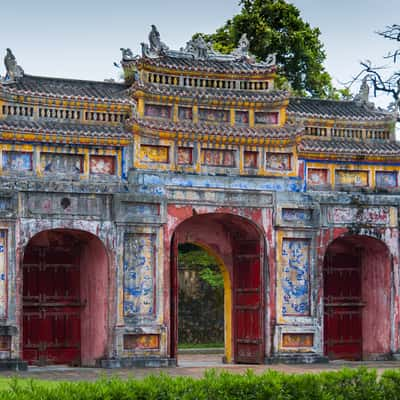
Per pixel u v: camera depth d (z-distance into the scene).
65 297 40.16
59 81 40.06
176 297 39.41
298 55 61.19
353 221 42.00
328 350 43.53
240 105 40.81
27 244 39.12
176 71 40.28
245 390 23.56
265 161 40.97
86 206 38.06
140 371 36.59
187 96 40.06
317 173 42.12
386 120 43.66
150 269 38.91
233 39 60.59
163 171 39.38
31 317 39.62
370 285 43.75
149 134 39.19
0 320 36.34
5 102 38.00
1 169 37.16
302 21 61.91
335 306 43.88
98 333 38.91
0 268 36.56
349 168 42.56
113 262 38.19
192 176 39.75
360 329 44.09
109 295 38.09
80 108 39.09
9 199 36.91
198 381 23.33
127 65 41.31
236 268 42.44
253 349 41.09
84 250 40.25
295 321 40.75
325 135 43.00
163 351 38.75
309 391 24.20
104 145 38.69
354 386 25.06
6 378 32.75
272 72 41.31
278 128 40.97
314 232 41.34
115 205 38.38
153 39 40.56
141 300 38.66
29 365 39.38
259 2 61.59
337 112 43.38
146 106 39.72
